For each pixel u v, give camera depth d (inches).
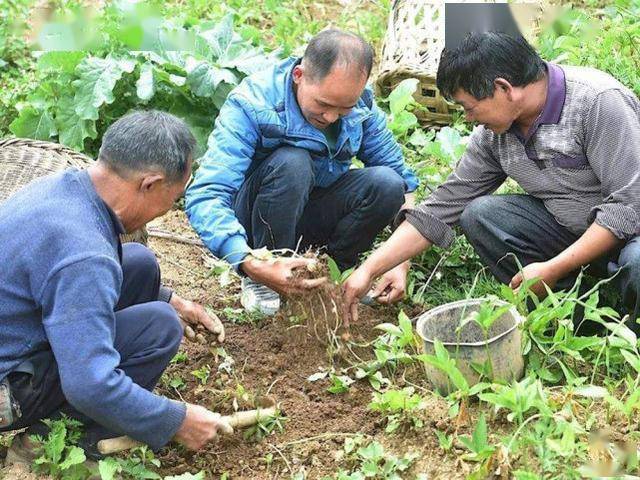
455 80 136.1
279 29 254.1
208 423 116.2
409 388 130.2
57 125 206.7
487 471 115.0
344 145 155.3
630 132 135.8
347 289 144.4
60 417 121.3
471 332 137.7
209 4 269.1
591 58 206.4
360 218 161.3
